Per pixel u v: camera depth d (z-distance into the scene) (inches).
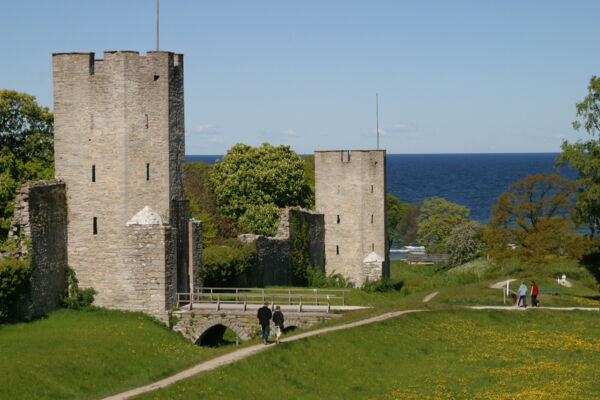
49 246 1893.5
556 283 2834.6
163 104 2007.9
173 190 2037.4
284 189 3462.1
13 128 2650.1
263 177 3412.9
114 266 1964.8
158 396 1302.9
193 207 3240.7
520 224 3331.7
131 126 1969.7
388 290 2896.2
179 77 2065.7
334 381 1508.4
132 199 1969.7
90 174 1975.9
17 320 1772.9
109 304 1966.0
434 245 5201.8
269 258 2706.7
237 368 1465.3
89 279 1977.1
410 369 1601.9
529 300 2236.7
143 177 1985.7
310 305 2074.3
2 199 2123.5
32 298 1819.6
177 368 1487.5
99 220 1973.4
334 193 3211.1
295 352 1589.6
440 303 2154.3
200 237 2142.0
